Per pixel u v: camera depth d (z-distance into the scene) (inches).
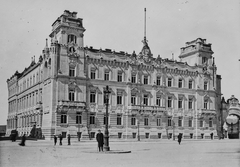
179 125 3681.1
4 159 1182.3
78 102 3068.4
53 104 2999.5
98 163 1066.1
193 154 1451.8
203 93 3870.6
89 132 3149.6
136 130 3371.1
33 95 3646.7
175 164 1056.8
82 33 3206.2
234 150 1731.1
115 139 3193.9
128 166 995.3
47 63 3235.7
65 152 1509.6
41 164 1042.7
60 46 3088.1
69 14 3164.4
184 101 3737.7
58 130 2970.0
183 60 4116.6
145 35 3602.4
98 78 3262.8
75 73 3134.8
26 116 3841.0
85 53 3218.5
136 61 3472.0
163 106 3558.1
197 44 3900.1
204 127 3823.8
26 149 1699.1
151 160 1172.5
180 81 3752.5
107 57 3326.8
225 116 4192.9
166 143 2625.5
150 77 3545.8
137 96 3435.0
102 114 3238.2
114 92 3321.9
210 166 1009.5
